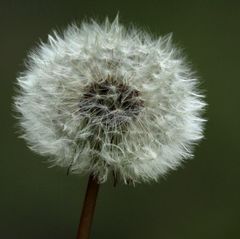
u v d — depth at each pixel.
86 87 0.26
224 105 0.43
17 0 0.45
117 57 0.26
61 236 0.38
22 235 0.38
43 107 0.25
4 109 0.41
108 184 0.39
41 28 0.45
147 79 0.26
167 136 0.25
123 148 0.25
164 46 0.26
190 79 0.26
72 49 0.26
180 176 0.40
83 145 0.25
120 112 0.25
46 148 0.25
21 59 0.43
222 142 0.42
